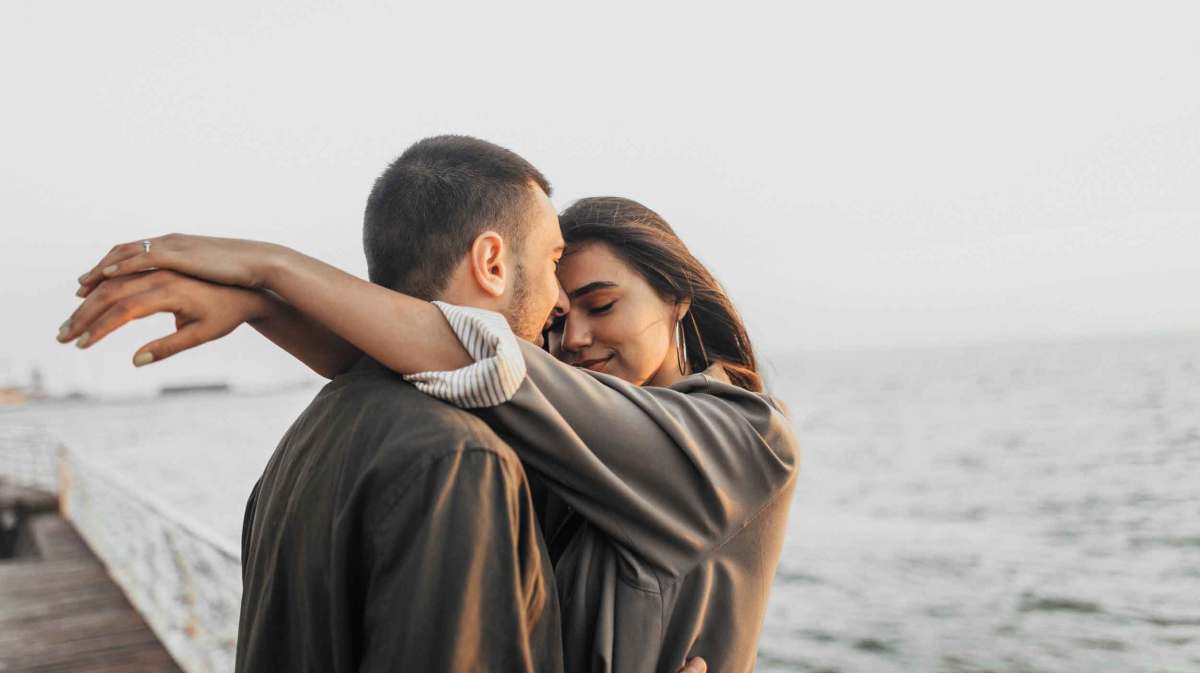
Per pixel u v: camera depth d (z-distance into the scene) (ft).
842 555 61.98
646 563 3.78
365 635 3.01
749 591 4.12
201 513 88.38
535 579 3.26
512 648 3.01
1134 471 93.50
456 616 2.88
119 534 25.07
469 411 3.37
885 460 116.98
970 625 43.55
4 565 26.78
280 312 3.52
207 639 16.28
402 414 3.20
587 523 3.93
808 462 118.73
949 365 407.23
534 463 3.50
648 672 3.71
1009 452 115.65
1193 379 204.85
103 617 20.80
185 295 3.08
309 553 3.29
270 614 3.45
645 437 3.72
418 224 3.72
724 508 3.93
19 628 20.01
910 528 71.97
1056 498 82.28
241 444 213.25
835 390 285.23
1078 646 39.58
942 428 152.56
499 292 3.75
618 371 4.85
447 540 2.94
